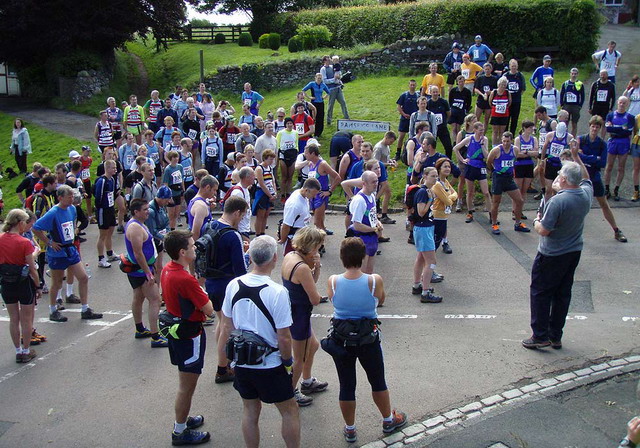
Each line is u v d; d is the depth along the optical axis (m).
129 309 9.99
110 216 12.15
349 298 5.57
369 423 6.04
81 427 6.26
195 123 17.72
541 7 22.97
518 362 7.07
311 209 11.62
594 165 11.06
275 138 15.32
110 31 30.62
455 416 6.05
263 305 5.08
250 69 26.77
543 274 7.21
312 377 6.82
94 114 28.22
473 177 12.59
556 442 5.61
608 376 6.65
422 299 9.17
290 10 38.22
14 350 8.53
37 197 11.49
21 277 7.86
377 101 20.67
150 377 7.34
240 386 5.24
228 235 6.78
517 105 15.70
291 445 5.16
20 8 29.17
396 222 13.24
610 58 18.06
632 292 9.04
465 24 24.19
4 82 33.88
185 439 5.83
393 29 27.73
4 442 6.04
